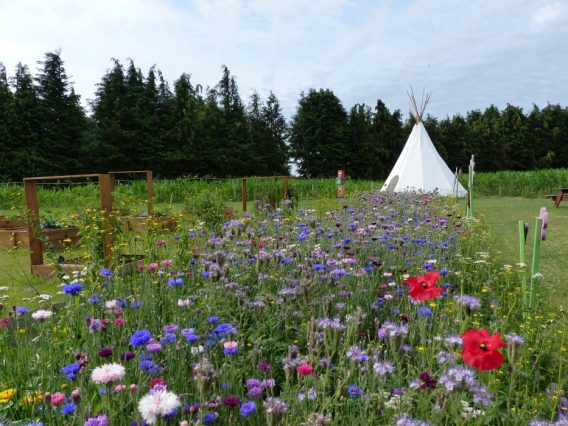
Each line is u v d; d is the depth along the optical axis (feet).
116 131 126.72
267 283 11.88
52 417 6.10
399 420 5.61
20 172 111.96
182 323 9.23
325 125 156.25
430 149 63.72
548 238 28.84
